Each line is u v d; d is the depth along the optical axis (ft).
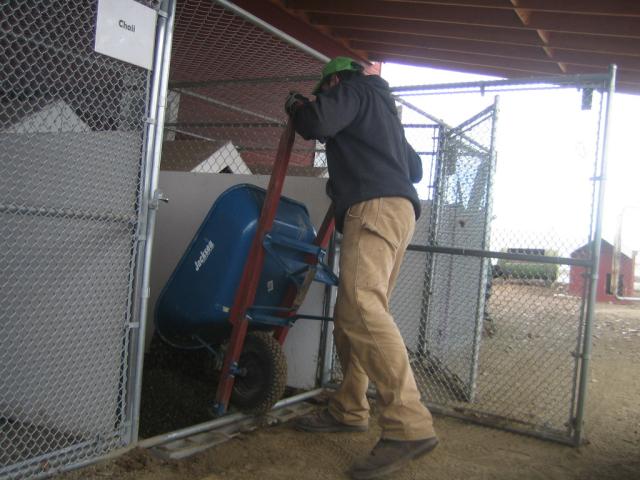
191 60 19.66
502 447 11.09
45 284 9.36
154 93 9.25
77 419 9.33
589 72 25.84
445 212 15.02
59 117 8.93
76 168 8.98
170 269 15.19
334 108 9.53
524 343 18.38
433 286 14.75
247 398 11.18
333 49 27.14
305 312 13.85
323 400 13.01
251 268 10.66
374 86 10.34
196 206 15.06
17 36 8.23
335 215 10.30
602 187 11.47
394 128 10.32
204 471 9.05
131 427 9.45
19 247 9.34
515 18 20.88
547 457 10.72
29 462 8.28
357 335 9.53
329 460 9.88
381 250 9.70
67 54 8.64
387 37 25.77
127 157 9.23
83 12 8.58
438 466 9.90
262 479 8.93
